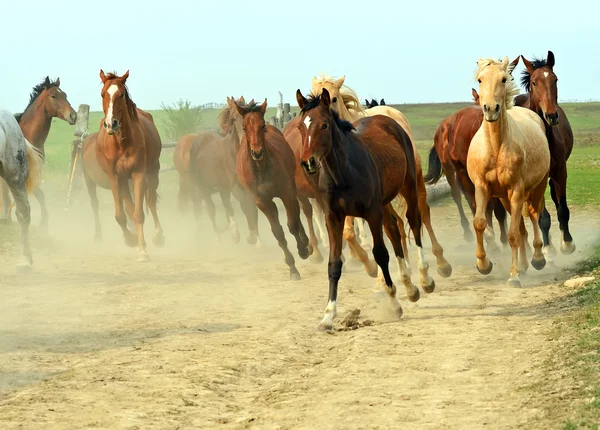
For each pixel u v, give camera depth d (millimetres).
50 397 8547
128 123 19328
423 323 11945
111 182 19875
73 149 29172
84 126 29344
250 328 12055
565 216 17344
